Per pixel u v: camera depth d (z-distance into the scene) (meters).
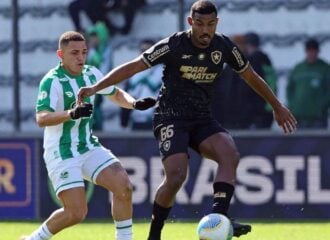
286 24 37.97
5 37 38.72
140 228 30.84
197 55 21.00
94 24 38.16
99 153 21.41
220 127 21.59
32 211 34.91
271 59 37.97
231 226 20.19
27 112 38.19
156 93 36.56
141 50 37.62
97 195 34.53
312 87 36.38
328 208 33.78
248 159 33.97
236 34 37.06
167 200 21.52
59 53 21.34
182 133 21.31
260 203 33.97
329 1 37.84
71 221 21.19
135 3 38.19
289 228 30.86
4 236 29.16
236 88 35.56
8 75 38.44
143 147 34.28
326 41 37.94
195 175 33.94
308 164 33.84
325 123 36.44
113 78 20.72
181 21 35.38
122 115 36.81
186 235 28.61
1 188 34.97
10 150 34.88
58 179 21.17
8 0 38.81
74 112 20.05
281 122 22.39
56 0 38.62
